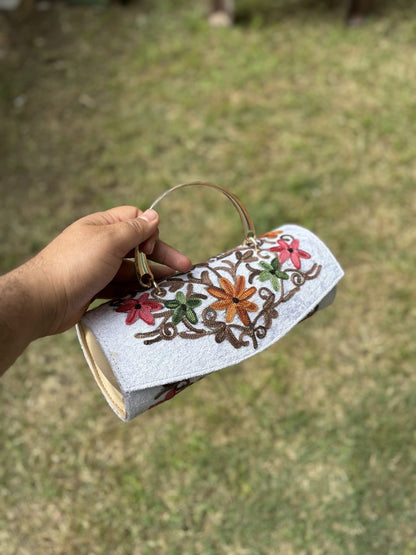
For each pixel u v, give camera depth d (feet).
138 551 5.32
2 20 12.52
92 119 9.91
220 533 5.36
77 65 11.16
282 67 10.69
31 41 11.90
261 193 8.29
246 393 6.14
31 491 5.70
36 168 9.09
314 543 5.25
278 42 11.39
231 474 5.67
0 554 5.33
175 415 6.07
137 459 5.82
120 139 9.47
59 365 6.56
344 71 10.49
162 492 5.61
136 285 3.54
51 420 6.16
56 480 5.76
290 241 3.14
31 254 7.82
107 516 5.52
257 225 7.81
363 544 5.22
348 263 7.30
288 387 6.19
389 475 5.57
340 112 9.62
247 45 11.35
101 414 6.16
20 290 2.67
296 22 11.96
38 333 2.83
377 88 10.06
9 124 9.90
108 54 11.43
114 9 12.77
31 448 5.97
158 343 2.68
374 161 8.69
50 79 10.85
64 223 8.21
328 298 3.11
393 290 6.97
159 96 10.27
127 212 3.24
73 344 6.72
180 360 2.67
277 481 5.61
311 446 5.79
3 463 5.89
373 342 6.52
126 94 10.39
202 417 6.03
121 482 5.70
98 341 2.69
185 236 7.77
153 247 3.22
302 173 8.56
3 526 5.50
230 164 8.81
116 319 2.75
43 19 12.53
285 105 9.85
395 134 9.11
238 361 2.76
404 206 8.00
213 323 2.78
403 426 5.86
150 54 11.27
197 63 10.89
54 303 2.77
